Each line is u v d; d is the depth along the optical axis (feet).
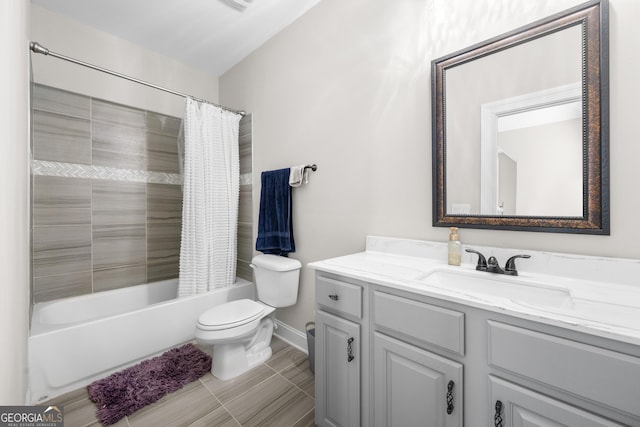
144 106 7.59
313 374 5.57
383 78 4.89
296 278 6.29
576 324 1.98
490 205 3.73
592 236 3.06
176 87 8.18
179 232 8.37
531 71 3.38
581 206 3.08
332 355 3.80
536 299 3.00
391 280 3.15
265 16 6.41
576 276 3.09
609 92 2.91
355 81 5.32
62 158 6.31
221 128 7.43
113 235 7.11
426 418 2.87
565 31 3.15
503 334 2.33
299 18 6.40
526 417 2.24
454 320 2.62
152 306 5.97
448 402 2.67
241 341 5.50
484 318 2.47
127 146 7.31
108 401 4.61
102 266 6.93
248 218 8.05
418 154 4.47
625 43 2.83
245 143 8.07
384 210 4.92
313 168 6.07
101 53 6.84
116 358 5.41
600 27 2.91
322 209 5.98
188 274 6.84
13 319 2.14
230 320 5.25
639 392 1.79
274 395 4.93
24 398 3.15
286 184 6.51
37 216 6.00
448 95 4.07
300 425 4.24
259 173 7.62
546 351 2.13
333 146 5.73
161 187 7.98
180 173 8.34
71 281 6.46
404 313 3.00
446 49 4.14
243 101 8.13
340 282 3.66
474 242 3.91
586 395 1.96
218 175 7.40
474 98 3.84
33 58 5.88
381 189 4.96
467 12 3.93
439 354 2.78
